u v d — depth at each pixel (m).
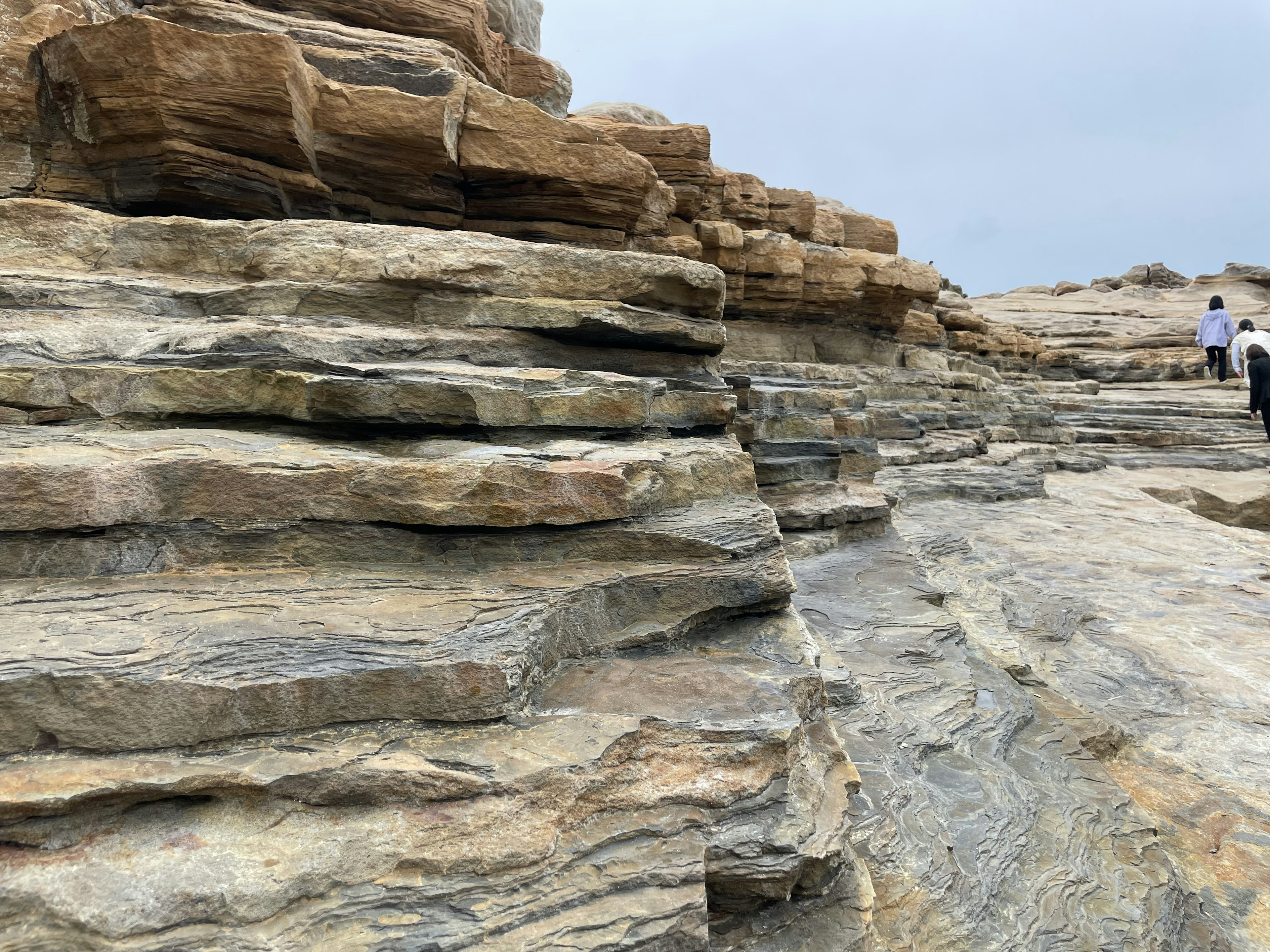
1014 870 3.59
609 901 2.55
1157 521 10.97
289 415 4.07
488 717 2.97
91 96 5.32
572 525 3.88
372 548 3.63
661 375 5.64
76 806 2.44
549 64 10.82
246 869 2.40
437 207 7.29
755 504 4.71
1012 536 9.94
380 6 8.26
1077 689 5.95
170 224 5.08
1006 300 40.56
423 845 2.55
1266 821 4.44
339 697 2.86
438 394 4.17
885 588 6.48
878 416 12.88
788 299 13.43
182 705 2.68
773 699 3.39
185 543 3.40
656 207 10.87
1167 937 3.41
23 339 3.96
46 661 2.64
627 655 3.78
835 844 2.94
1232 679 6.11
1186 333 30.39
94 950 2.19
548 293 5.33
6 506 3.08
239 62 5.48
